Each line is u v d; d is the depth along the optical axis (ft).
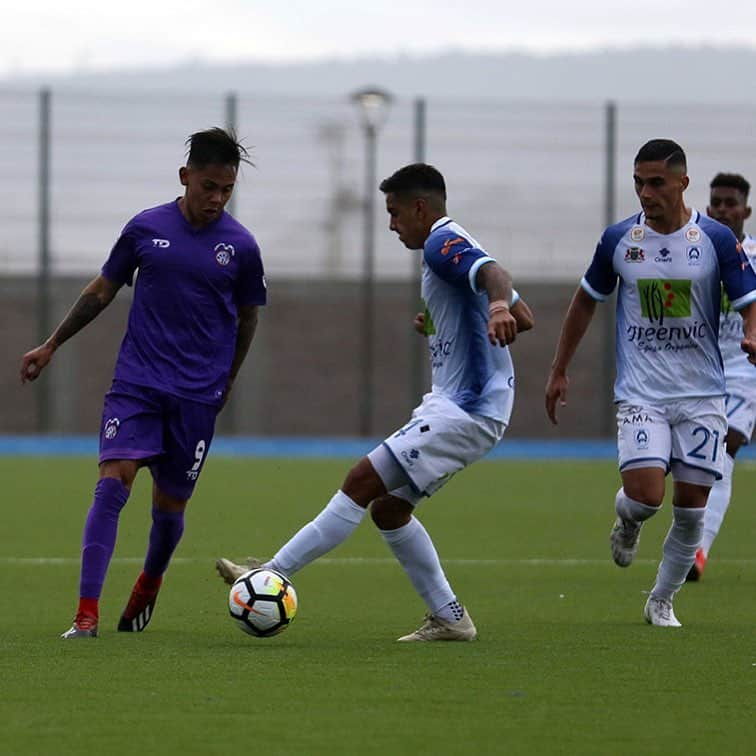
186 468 93.09
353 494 88.94
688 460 98.02
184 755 58.65
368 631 95.40
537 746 60.59
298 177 417.28
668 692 72.28
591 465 310.24
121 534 166.91
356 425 404.36
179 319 92.32
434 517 193.67
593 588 123.34
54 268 397.39
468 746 60.44
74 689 71.77
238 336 96.63
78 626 90.94
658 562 145.07
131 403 91.97
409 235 89.97
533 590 121.90
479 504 213.46
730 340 132.36
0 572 132.57
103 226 410.11
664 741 61.72
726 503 128.06
